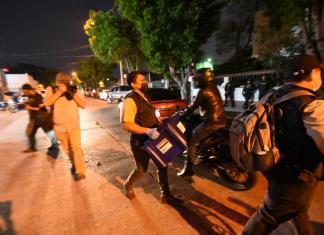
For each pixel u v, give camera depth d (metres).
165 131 3.12
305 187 1.77
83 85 72.19
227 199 3.69
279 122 1.74
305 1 5.89
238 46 23.58
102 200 3.95
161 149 3.14
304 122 1.60
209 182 4.35
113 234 3.04
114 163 5.83
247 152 1.80
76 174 5.00
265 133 1.74
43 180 5.01
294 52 11.39
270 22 8.41
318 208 3.21
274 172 1.83
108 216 3.45
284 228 2.80
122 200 3.89
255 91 12.28
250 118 1.82
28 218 3.56
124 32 22.81
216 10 13.26
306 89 1.71
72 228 3.23
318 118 1.55
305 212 2.08
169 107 7.70
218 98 3.95
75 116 4.78
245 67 18.55
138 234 2.99
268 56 13.16
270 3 7.48
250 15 20.44
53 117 4.75
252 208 3.39
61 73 4.68
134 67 25.31
